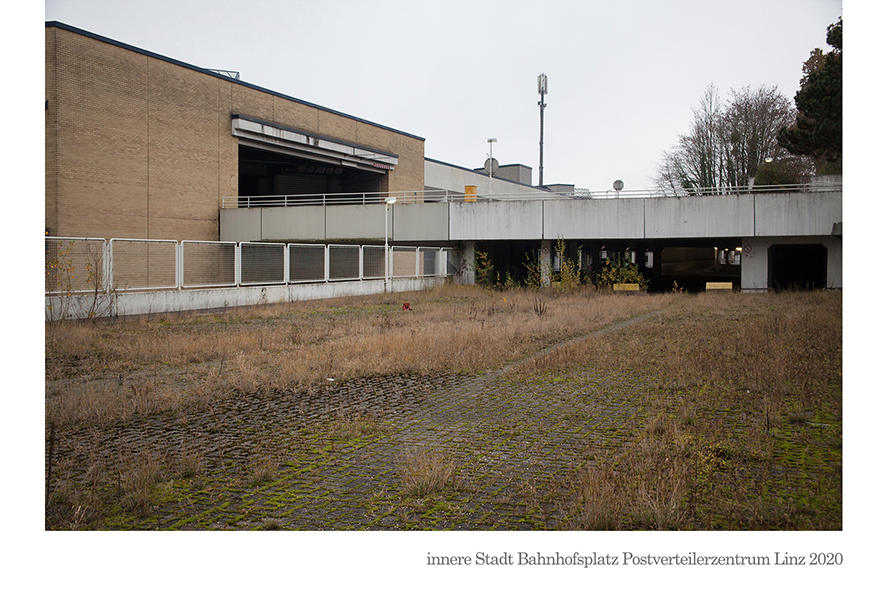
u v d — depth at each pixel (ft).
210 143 121.39
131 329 56.13
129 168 105.91
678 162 170.60
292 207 124.98
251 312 72.74
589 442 22.71
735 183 159.33
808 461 19.63
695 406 26.99
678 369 35.35
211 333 51.08
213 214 123.24
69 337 48.11
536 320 62.08
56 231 94.89
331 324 60.08
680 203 107.65
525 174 246.68
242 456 21.76
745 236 104.88
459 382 34.17
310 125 141.49
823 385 29.73
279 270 91.25
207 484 18.99
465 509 16.92
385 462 21.02
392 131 164.45
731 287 108.27
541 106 245.65
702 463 19.34
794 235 102.42
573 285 108.47
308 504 17.44
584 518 15.67
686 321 61.16
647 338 49.21
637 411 26.99
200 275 80.12
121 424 25.75
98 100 100.73
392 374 36.45
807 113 74.90
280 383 33.09
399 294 106.22
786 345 40.60
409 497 17.75
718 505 16.35
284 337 50.31
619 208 110.93
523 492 17.95
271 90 133.08
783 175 127.34
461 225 119.34
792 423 24.02
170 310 73.51
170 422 26.12
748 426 23.85
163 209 112.16
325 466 20.66
